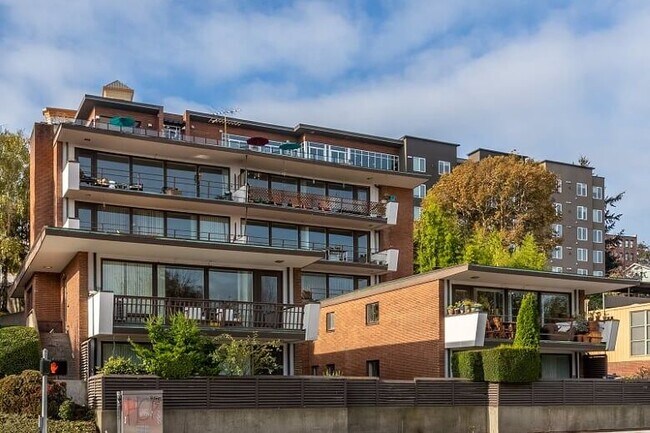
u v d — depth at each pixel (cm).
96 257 2866
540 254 5259
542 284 3403
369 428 2622
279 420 2438
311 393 2508
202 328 2803
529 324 2895
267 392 2436
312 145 5588
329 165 4534
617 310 4300
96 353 2750
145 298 2747
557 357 3478
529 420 2861
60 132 3828
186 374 2320
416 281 3266
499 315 3306
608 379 3128
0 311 4912
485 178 6069
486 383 2859
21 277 3603
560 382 2962
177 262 2997
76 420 2220
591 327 3419
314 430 2489
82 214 3978
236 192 4328
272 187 4584
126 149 4081
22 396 2277
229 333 2852
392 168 6075
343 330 3750
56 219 3903
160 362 2292
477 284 3284
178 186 4231
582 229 8925
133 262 2930
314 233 4641
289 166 4500
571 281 3325
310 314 3020
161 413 2234
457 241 5403
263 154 4297
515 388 2855
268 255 2969
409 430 2692
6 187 5106
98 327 2636
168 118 5162
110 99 4775
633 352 4169
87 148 4012
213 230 4306
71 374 2917
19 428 2116
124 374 2284
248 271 3123
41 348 2858
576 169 9031
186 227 4241
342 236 4728
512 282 3325
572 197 8931
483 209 6106
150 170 4184
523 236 5809
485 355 2839
